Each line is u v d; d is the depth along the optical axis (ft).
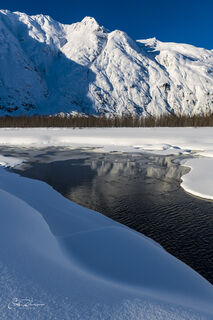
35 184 46.83
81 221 26.25
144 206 38.70
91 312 7.52
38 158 88.07
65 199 38.47
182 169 68.03
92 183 53.36
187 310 8.04
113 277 13.55
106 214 35.40
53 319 7.04
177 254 24.49
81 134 161.99
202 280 15.16
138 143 127.95
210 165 67.10
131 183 53.42
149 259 16.53
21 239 12.62
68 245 17.24
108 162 80.43
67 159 86.22
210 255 24.25
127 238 19.66
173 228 30.73
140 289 12.42
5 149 113.50
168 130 188.75
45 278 9.22
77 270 11.62
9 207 17.28
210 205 38.88
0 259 9.72
